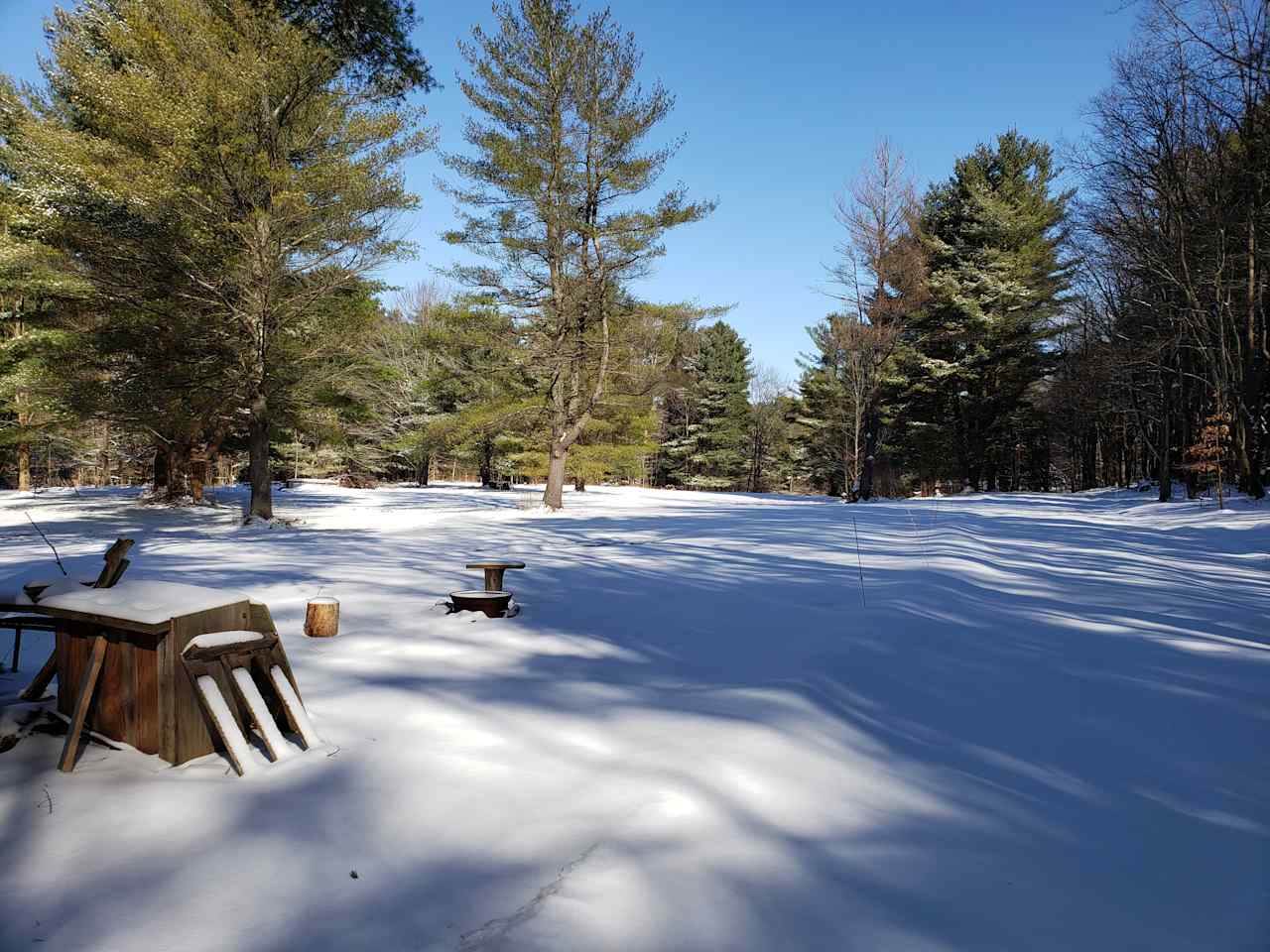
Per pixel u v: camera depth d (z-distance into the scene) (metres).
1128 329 25.81
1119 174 20.89
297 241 16.95
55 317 19.19
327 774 2.64
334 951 1.68
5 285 20.20
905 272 31.67
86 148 15.33
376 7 10.99
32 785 2.49
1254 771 2.85
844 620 5.50
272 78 15.77
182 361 17.05
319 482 46.91
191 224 15.82
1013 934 1.79
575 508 25.77
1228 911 1.91
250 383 16.88
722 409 61.06
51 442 32.34
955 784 2.69
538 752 2.89
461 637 4.96
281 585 7.02
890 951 1.71
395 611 5.85
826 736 3.12
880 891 1.97
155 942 1.70
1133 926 1.84
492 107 21.70
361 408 22.52
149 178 14.71
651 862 2.06
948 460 40.31
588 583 7.53
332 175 16.58
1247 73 17.09
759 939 1.73
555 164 21.84
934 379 38.84
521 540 12.87
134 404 17.19
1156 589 7.25
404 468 45.34
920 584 6.98
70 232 15.72
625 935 1.72
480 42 21.17
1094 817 2.46
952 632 5.11
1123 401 31.06
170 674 2.67
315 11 11.91
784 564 9.19
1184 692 3.83
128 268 16.06
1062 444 44.59
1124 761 2.94
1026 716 3.46
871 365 33.28
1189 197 19.67
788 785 2.61
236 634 2.85
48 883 1.94
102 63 17.72
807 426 51.53
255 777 2.59
